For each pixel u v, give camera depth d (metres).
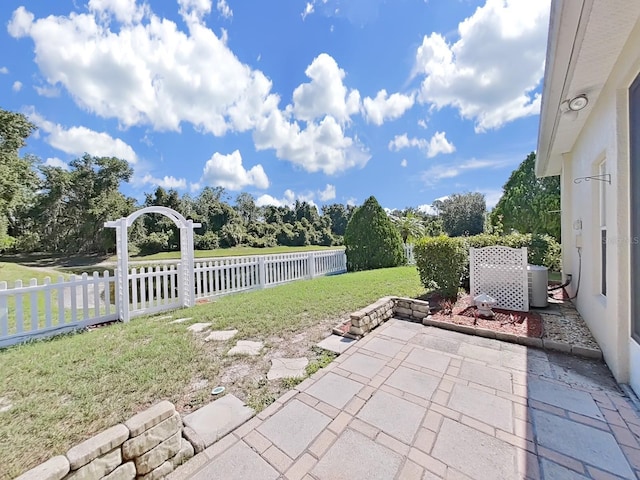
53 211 25.44
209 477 1.74
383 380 2.76
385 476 1.71
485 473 1.72
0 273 12.12
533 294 4.98
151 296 5.45
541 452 1.87
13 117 16.27
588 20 2.08
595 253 3.64
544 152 5.44
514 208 12.63
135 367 2.95
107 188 27.09
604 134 3.05
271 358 3.21
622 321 2.63
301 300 5.54
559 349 3.37
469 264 5.71
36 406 2.31
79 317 5.26
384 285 6.81
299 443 1.98
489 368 2.98
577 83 2.91
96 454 1.54
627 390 2.54
